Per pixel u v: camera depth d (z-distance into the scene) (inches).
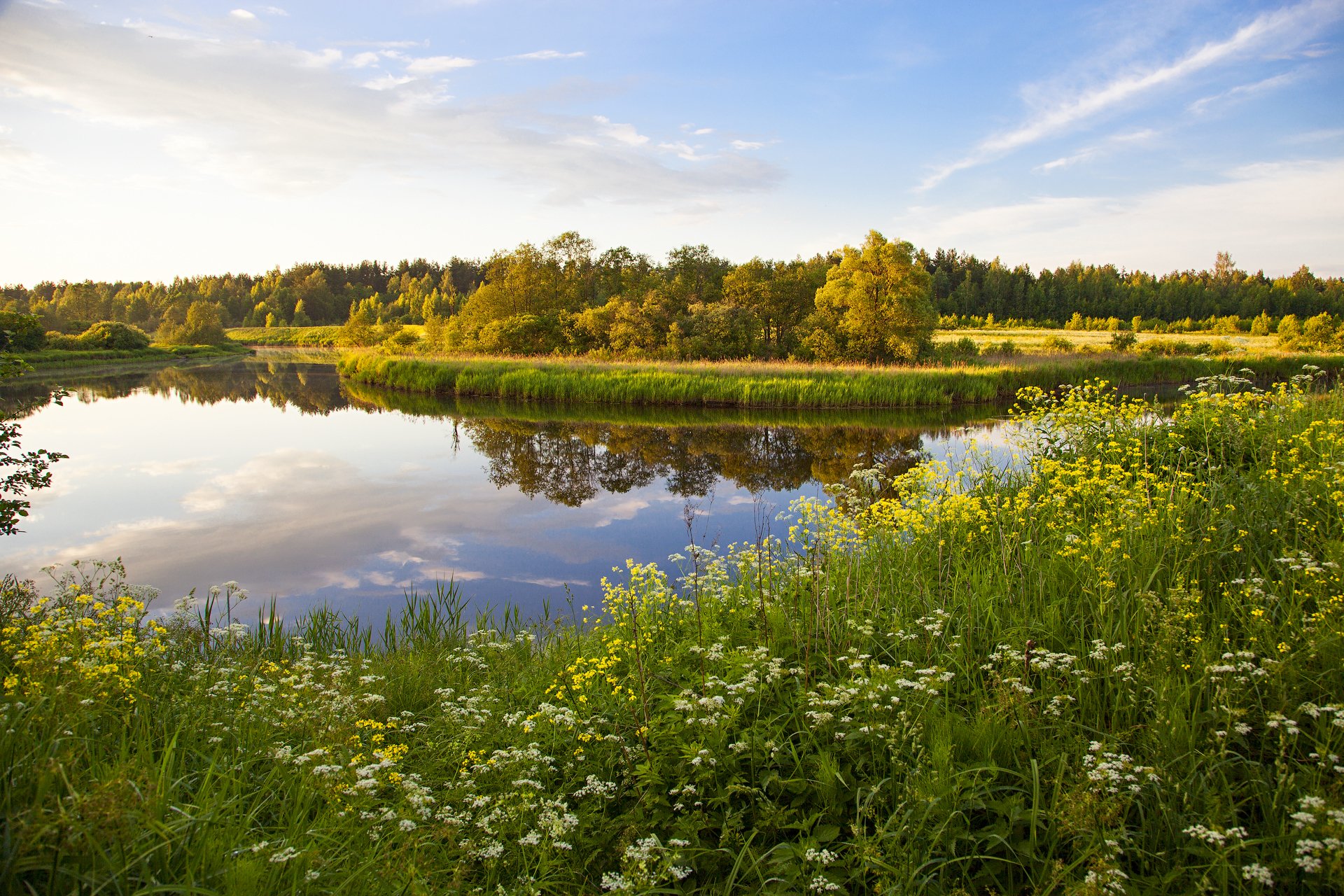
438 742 171.9
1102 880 99.1
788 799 139.1
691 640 212.5
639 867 113.6
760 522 464.4
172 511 529.0
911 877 108.7
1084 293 4160.9
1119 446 300.7
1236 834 102.2
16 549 434.3
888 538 275.0
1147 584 176.9
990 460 368.8
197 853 106.8
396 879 111.7
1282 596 164.6
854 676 166.9
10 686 126.3
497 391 1364.4
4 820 99.9
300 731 164.6
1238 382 334.3
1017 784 131.3
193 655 225.6
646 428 946.1
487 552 418.3
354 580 373.4
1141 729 135.1
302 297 5502.0
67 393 288.7
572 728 165.6
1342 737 120.0
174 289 5895.7
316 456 762.2
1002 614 194.9
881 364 1625.2
